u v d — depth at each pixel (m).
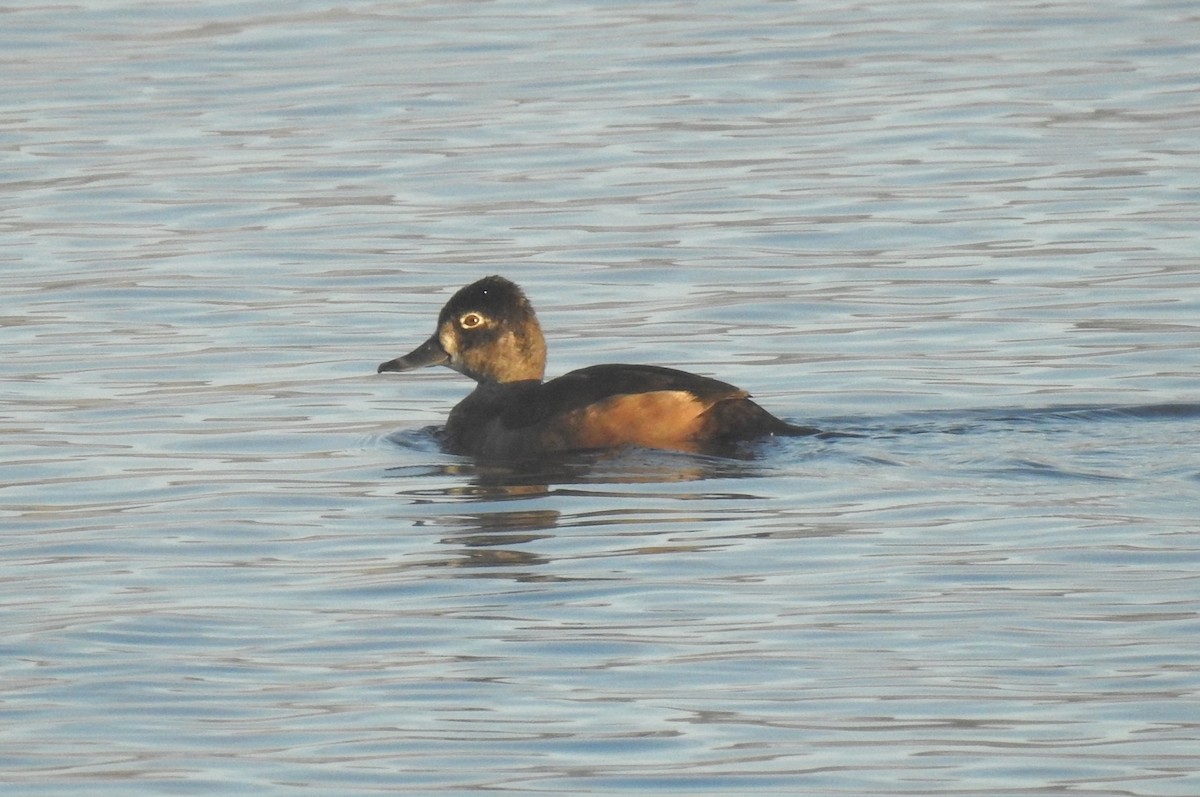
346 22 47.12
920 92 39.72
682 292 28.80
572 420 21.97
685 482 20.50
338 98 40.38
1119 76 40.25
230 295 29.06
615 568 17.70
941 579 17.11
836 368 25.12
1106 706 14.32
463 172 35.38
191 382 25.20
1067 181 33.62
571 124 38.19
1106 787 13.08
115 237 32.00
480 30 46.09
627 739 14.01
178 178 35.22
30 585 17.67
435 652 15.76
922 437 22.00
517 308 23.88
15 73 42.66
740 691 14.80
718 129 37.69
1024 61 41.88
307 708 14.67
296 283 29.66
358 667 15.48
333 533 19.12
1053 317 27.00
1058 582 16.92
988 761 13.52
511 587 17.30
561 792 13.20
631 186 34.31
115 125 38.69
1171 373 24.30
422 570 17.88
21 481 21.09
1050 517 18.86
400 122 38.62
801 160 35.50
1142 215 31.58
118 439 22.75
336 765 13.66
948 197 33.00
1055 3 47.03
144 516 19.81
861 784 13.23
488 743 13.99
